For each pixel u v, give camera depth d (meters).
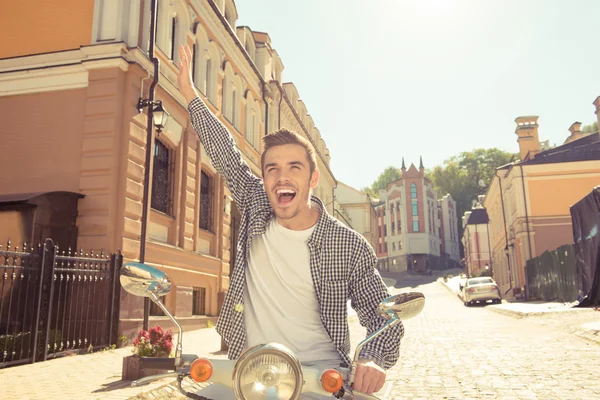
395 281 62.62
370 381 1.51
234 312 1.94
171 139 12.41
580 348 8.11
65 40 11.01
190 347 8.91
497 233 41.19
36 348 7.41
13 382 5.60
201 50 14.75
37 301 7.47
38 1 11.35
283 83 28.42
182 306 12.53
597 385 5.41
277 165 1.90
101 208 9.96
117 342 9.18
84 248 9.83
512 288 33.47
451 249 94.00
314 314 1.94
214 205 15.20
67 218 9.68
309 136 31.42
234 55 17.67
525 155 35.25
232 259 17.31
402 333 1.82
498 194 37.88
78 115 10.54
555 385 5.50
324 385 1.44
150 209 11.33
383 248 87.25
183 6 13.49
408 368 6.96
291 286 1.93
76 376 6.02
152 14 11.48
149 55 11.30
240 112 18.31
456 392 5.38
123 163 10.28
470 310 21.47
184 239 12.83
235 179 2.30
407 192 83.69
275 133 1.96
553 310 15.16
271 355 1.35
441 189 103.00
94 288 8.90
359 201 60.00
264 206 2.05
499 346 8.85
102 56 10.49
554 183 28.69
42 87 10.84
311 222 1.95
